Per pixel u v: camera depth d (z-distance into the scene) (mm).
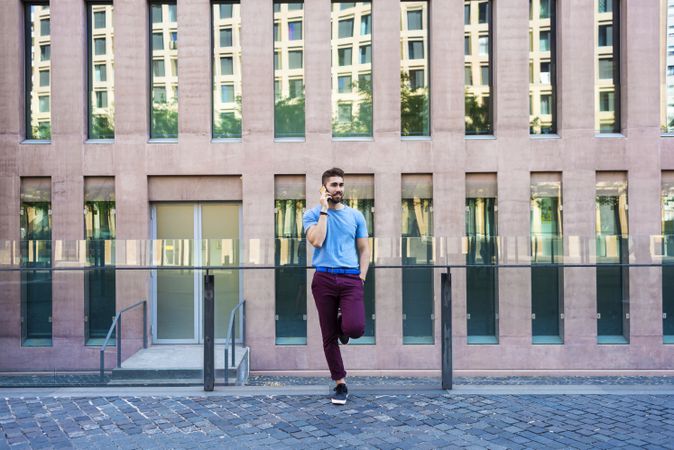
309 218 5145
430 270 7676
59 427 4520
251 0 10844
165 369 5906
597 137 10844
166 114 11102
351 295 5008
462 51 10875
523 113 10883
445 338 5645
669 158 10844
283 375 8688
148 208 10898
